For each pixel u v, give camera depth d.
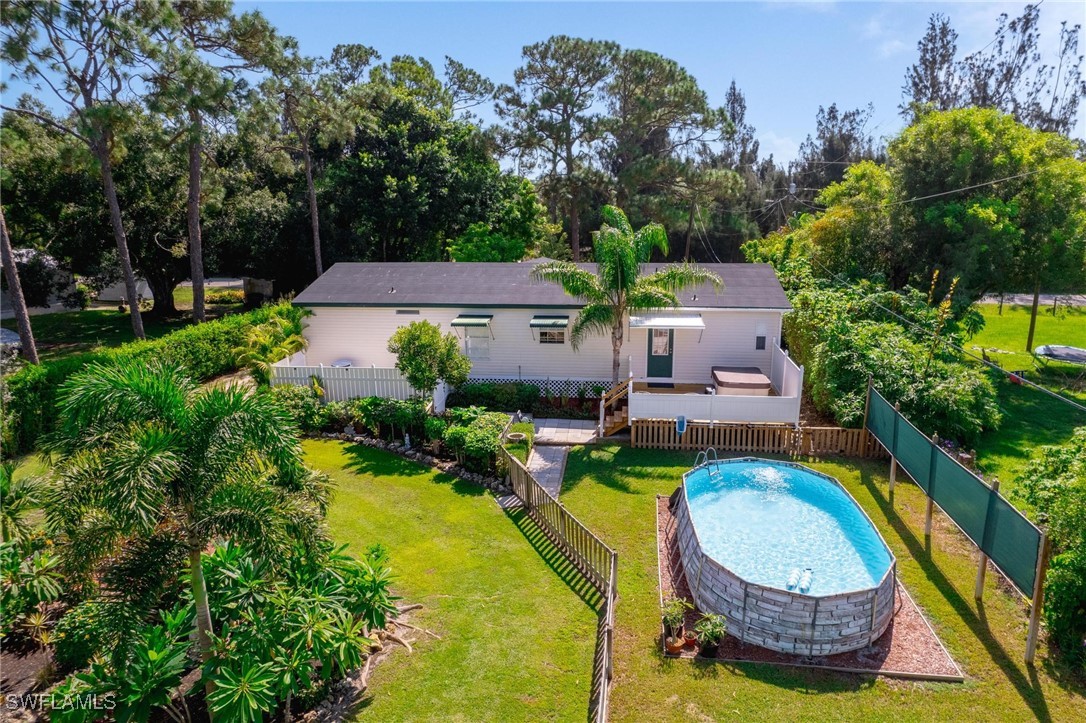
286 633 8.75
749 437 18.69
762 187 67.75
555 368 23.61
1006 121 30.27
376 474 17.16
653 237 19.94
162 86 26.34
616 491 16.27
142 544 7.86
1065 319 43.12
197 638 9.28
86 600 9.30
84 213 32.53
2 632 9.59
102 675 8.23
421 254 45.91
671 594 11.92
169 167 33.94
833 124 81.00
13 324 38.47
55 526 7.32
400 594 11.83
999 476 17.14
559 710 9.08
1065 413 23.27
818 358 20.52
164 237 35.06
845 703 9.27
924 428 17.91
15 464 12.30
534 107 45.47
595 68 45.38
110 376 7.55
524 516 14.81
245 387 8.22
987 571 12.65
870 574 12.26
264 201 38.84
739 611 10.66
